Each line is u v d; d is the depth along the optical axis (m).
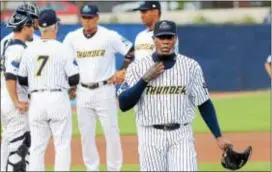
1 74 25.34
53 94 24.38
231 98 63.66
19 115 25.17
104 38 27.11
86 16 26.66
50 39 24.44
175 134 19.02
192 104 19.44
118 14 84.56
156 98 18.89
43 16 24.25
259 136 41.50
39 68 24.23
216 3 87.25
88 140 27.52
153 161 19.20
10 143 25.48
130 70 19.09
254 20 80.00
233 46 67.56
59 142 24.77
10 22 24.67
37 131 24.64
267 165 31.33
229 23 74.69
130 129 45.19
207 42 66.88
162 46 18.59
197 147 37.41
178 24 69.00
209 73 67.31
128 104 18.81
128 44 27.22
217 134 19.33
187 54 66.50
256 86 68.50
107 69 27.30
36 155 24.67
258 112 53.81
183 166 18.84
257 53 68.25
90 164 27.70
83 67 27.27
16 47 24.39
